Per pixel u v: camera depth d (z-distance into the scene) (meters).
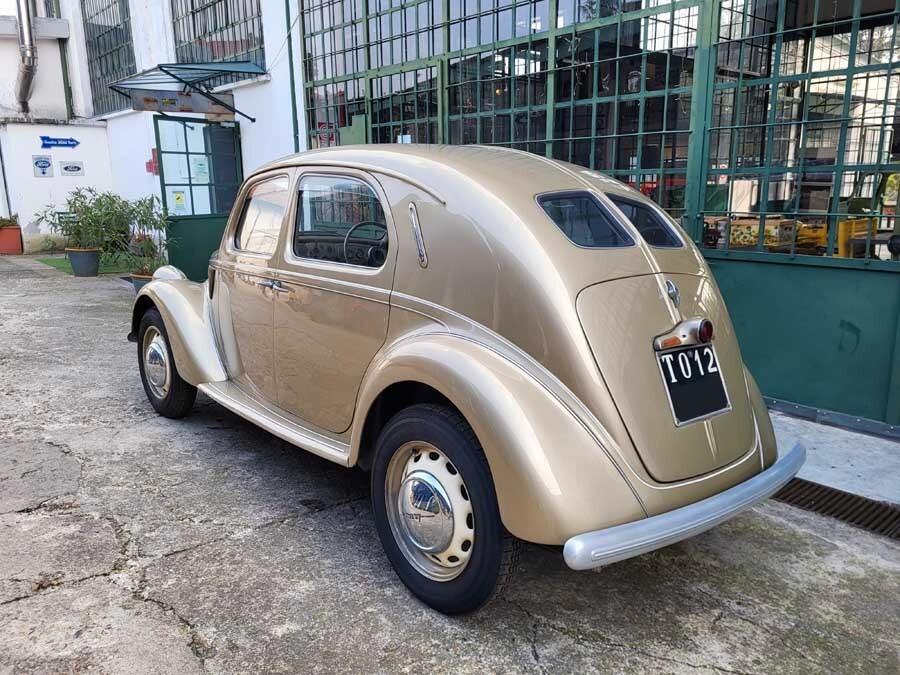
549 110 5.40
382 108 7.16
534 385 2.23
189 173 9.12
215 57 9.78
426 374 2.39
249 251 3.61
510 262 2.34
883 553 3.00
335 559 2.86
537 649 2.34
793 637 2.44
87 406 4.70
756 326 4.55
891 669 2.29
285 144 8.62
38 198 14.40
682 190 4.72
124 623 2.40
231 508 3.28
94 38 14.01
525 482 2.10
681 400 2.36
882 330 4.02
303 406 3.22
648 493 2.19
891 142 3.88
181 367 4.01
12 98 15.41
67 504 3.27
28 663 2.19
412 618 2.49
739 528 3.20
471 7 5.95
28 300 8.70
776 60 4.21
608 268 2.42
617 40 4.88
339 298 2.90
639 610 2.58
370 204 2.86
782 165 4.30
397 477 2.62
